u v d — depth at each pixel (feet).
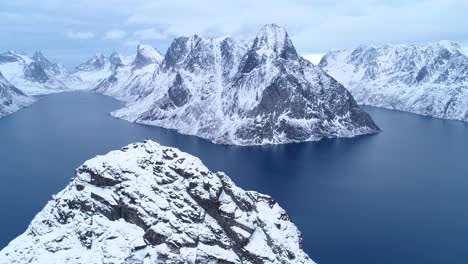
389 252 587.68
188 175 433.89
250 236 391.65
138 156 468.34
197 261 377.30
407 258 571.28
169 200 419.74
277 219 411.54
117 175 445.78
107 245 391.86
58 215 435.12
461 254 584.81
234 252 389.39
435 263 557.74
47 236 414.41
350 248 597.52
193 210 408.05
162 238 395.14
